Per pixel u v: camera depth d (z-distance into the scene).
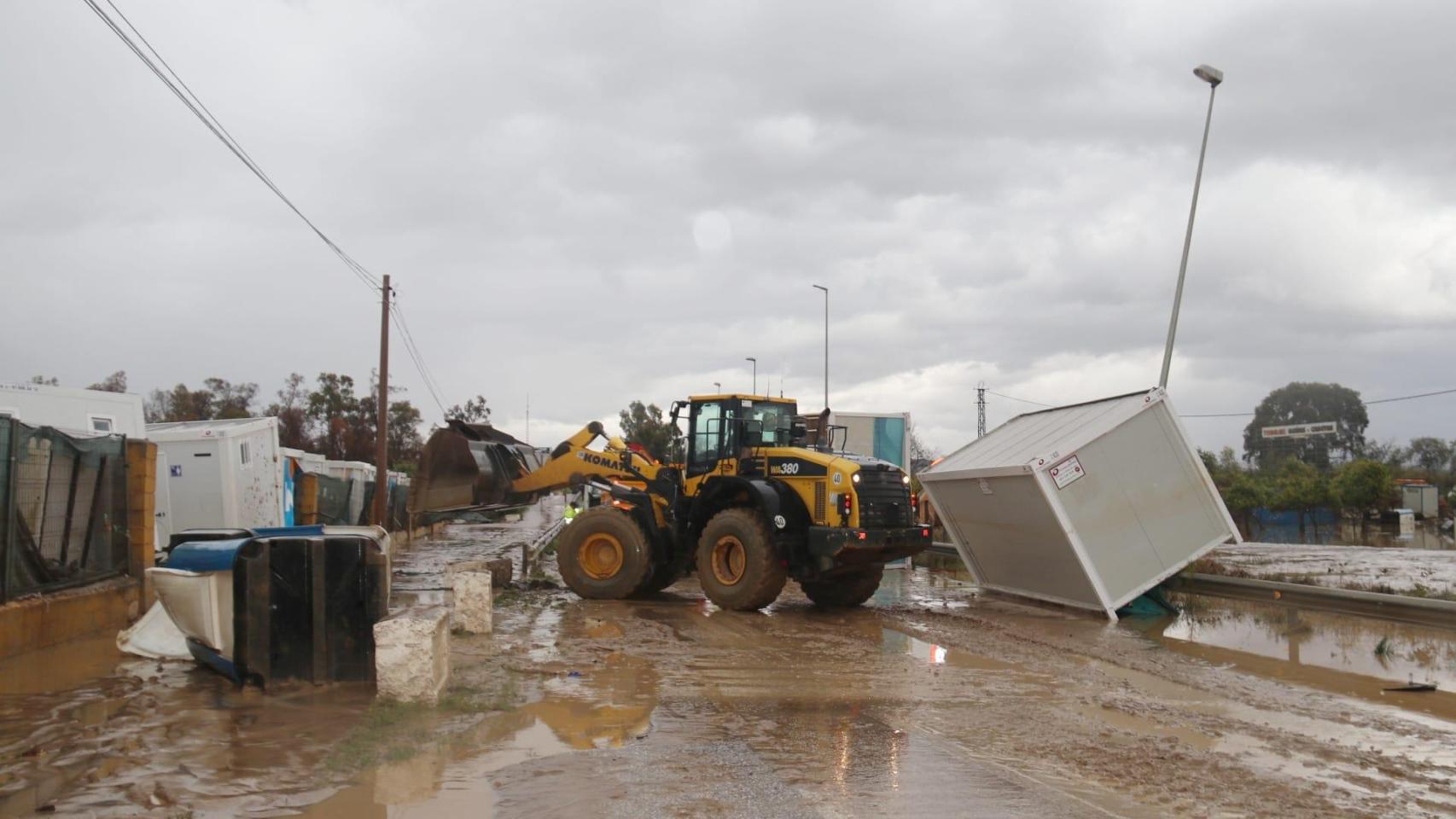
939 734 7.28
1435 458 74.31
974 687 9.09
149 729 6.84
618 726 7.34
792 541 14.56
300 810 5.28
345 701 7.68
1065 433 14.85
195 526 16.72
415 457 54.59
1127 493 14.19
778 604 16.11
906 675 9.63
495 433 19.58
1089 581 13.95
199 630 8.33
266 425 18.73
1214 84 21.02
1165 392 14.35
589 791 5.70
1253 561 22.77
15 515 9.45
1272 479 48.47
